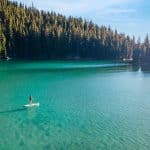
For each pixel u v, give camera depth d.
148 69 130.62
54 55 179.38
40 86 69.75
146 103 54.25
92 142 33.72
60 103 52.12
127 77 96.12
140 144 33.62
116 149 32.06
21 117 42.53
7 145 32.09
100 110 48.00
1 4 177.62
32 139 34.00
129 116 44.72
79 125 39.56
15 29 166.25
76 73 103.44
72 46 190.12
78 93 62.56
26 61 155.50
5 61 148.12
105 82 81.88
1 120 40.81
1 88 64.81
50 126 38.75
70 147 32.12
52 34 179.38
